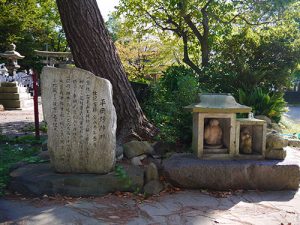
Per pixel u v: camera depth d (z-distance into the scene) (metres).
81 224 3.44
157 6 13.71
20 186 4.32
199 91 6.90
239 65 10.76
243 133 4.92
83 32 5.40
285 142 4.85
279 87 11.27
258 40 11.99
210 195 4.36
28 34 23.98
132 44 15.76
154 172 4.47
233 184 4.54
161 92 7.50
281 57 11.37
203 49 12.91
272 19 12.75
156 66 16.11
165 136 5.62
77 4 5.35
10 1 21.88
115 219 3.58
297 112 18.11
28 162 5.05
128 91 5.70
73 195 4.21
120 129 5.59
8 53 17.31
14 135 8.18
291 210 3.91
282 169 4.57
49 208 3.81
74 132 4.40
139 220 3.57
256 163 4.60
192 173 4.48
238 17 13.16
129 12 14.18
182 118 5.90
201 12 12.50
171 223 3.52
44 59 24.50
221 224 3.50
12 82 15.23
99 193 4.27
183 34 13.98
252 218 3.67
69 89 4.39
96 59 5.48
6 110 14.62
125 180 4.32
